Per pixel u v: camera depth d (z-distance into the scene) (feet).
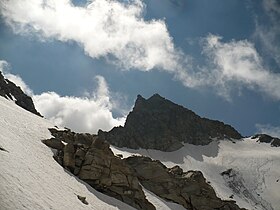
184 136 559.38
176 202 208.74
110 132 512.63
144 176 215.51
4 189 93.25
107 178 166.61
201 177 231.50
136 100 620.90
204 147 551.59
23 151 139.13
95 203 140.36
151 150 505.25
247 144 607.37
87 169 163.02
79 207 122.31
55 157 161.07
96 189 161.68
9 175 103.19
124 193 168.55
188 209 210.18
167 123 570.05
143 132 536.42
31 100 364.58
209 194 223.92
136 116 571.69
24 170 117.19
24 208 91.04
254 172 485.15
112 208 145.89
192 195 217.36
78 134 188.03
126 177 174.70
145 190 204.23
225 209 223.51
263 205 413.59
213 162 508.94
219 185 442.09
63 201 116.98
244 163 508.53
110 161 173.58
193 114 613.52
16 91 361.51
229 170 485.15
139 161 223.10
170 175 225.56
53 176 137.18
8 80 370.73
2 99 238.07
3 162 109.91
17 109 223.92
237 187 448.65
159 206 190.39
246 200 418.51
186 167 476.13
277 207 409.49
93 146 174.81
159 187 212.43
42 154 155.33
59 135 185.78
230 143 588.09
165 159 490.49
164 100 622.13
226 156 528.63
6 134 144.66
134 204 167.43
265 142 619.67
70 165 160.35
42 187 115.75
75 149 170.40
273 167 497.87
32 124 189.67
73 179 151.74
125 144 497.05
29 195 100.17
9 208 86.38
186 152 517.55
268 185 454.40
